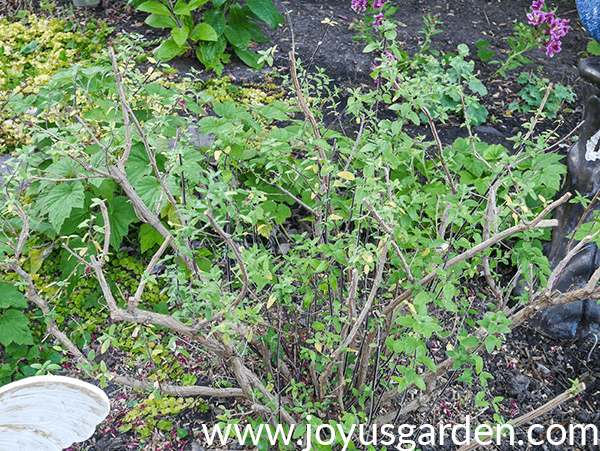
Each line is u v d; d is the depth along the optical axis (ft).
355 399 7.89
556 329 10.30
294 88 8.63
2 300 9.29
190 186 9.05
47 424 5.89
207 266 9.48
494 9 20.80
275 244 11.16
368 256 5.65
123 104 5.97
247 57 16.92
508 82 16.79
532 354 10.11
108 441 8.52
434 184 9.52
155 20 16.19
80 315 10.21
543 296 6.56
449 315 10.19
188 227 5.64
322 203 7.24
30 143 12.85
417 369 9.27
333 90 15.75
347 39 18.35
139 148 10.32
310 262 6.73
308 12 19.89
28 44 17.10
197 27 16.22
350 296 6.81
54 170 9.83
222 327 5.46
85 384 6.18
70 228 10.43
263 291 9.26
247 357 8.85
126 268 11.01
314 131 7.30
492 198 6.97
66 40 17.93
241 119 10.29
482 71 17.30
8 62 16.72
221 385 9.20
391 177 10.63
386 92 7.73
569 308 10.27
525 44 16.24
